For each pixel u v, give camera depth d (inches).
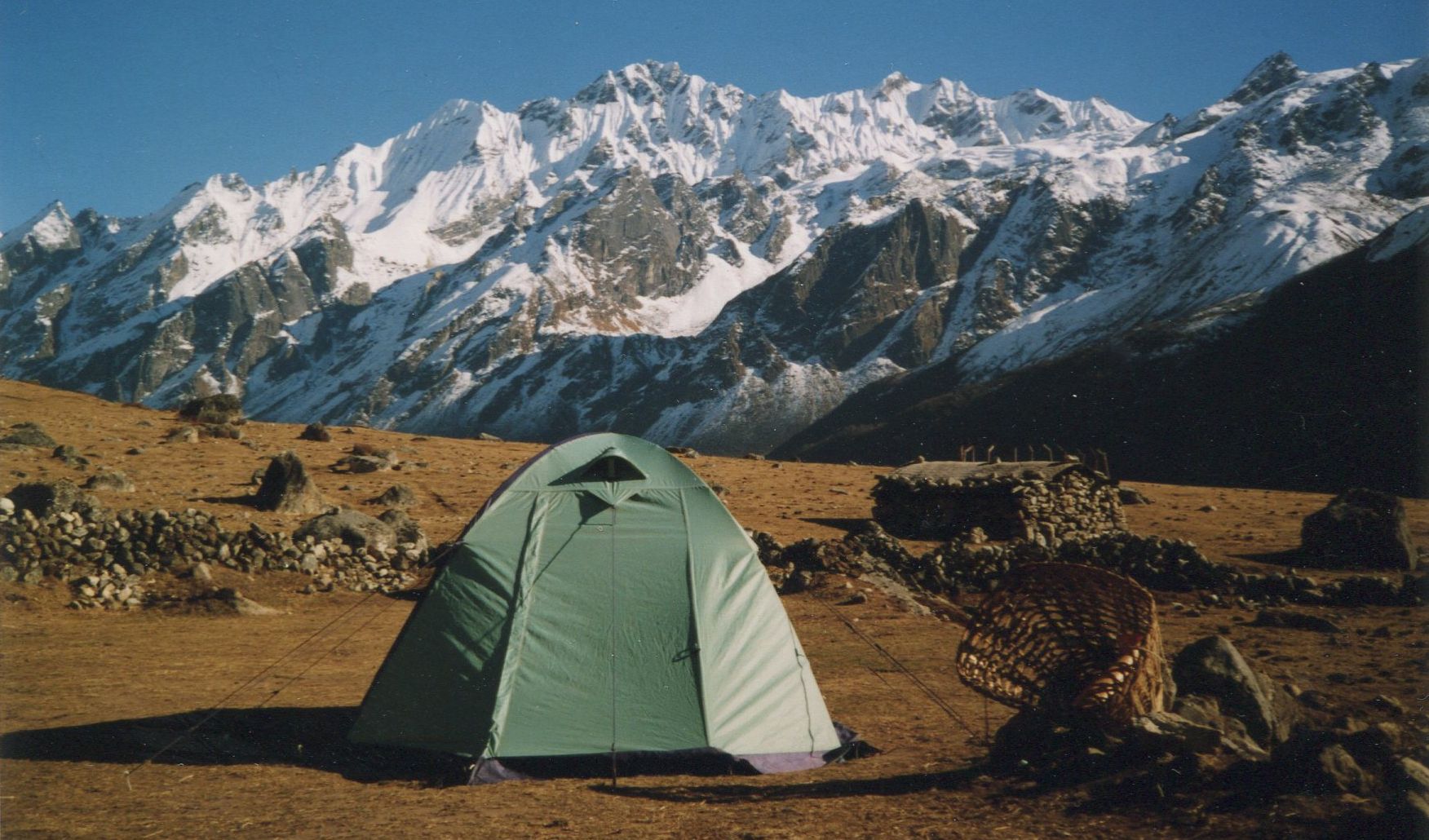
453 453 2031.3
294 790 389.4
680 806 368.5
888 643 767.1
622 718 430.0
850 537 1136.2
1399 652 673.6
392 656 452.8
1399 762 326.6
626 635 446.3
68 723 475.5
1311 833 295.1
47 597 821.2
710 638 452.1
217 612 830.5
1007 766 388.8
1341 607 904.9
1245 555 1232.2
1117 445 7647.6
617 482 482.0
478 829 340.2
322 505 1291.8
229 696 547.5
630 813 358.6
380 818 353.7
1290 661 642.8
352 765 428.8
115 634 738.2
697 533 475.5
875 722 514.3
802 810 356.2
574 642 442.9
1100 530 1433.3
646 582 458.0
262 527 1128.8
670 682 439.8
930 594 1021.2
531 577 453.4
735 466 2228.1
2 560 842.2
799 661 472.1
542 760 417.4
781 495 1788.9
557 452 489.7
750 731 440.5
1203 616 868.6
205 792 384.2
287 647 713.6
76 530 880.3
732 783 406.0
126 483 1273.4
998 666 437.7
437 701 437.1
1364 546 1154.7
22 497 919.7
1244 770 335.9
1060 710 403.2
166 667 626.5
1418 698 527.5
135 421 1957.4
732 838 326.3
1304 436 6343.5
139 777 400.2
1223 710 408.8
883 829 329.1
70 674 593.6
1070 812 333.1
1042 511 1391.5
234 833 335.9
